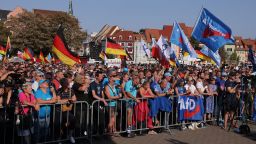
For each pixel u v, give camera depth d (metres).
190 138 9.98
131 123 10.02
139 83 10.80
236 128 11.56
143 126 10.28
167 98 10.70
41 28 63.84
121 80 11.05
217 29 13.45
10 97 7.82
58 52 11.34
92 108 9.20
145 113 10.28
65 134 8.91
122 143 9.17
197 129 11.37
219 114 12.23
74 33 70.00
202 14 13.54
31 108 8.05
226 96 11.60
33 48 63.94
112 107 9.66
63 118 8.74
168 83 11.10
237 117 12.01
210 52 15.85
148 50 24.58
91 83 9.45
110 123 9.69
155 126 10.51
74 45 69.88
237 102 11.52
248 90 12.09
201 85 11.80
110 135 10.04
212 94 12.05
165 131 10.85
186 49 14.05
